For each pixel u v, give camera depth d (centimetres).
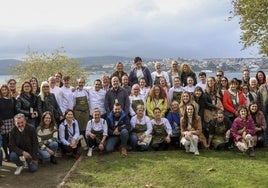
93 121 948
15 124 815
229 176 751
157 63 1146
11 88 914
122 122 955
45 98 938
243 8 1883
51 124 883
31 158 820
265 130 998
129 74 1145
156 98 1031
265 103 1009
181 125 962
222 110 1005
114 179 748
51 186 737
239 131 941
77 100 1013
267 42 1891
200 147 980
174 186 703
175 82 1064
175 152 945
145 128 977
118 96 1012
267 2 1798
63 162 903
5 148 912
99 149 951
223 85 1061
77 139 919
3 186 736
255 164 830
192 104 975
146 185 706
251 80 1057
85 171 802
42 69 3684
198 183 715
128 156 911
